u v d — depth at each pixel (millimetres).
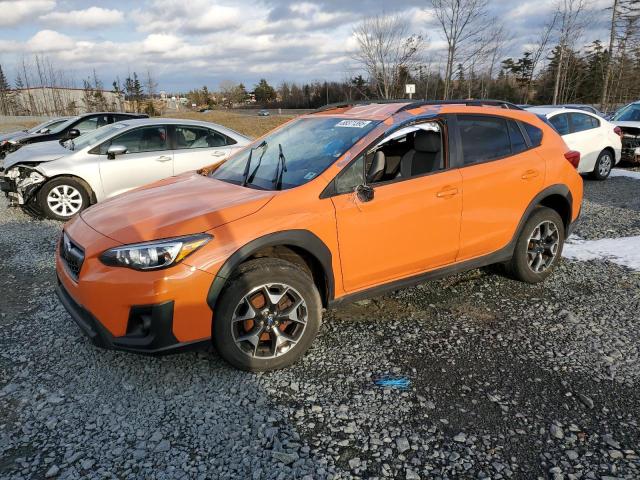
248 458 2502
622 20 26500
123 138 7707
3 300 4477
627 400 2965
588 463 2467
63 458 2514
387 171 3947
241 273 3062
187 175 4449
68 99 61062
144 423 2777
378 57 20047
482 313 4129
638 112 12570
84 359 3453
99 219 3369
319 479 2365
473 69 18938
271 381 3172
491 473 2404
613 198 8672
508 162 4246
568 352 3510
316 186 3373
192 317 2951
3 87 57125
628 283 4738
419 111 3898
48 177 7340
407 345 3615
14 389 3107
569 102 31016
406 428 2725
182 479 2367
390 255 3662
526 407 2900
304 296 3264
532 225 4488
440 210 3826
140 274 2863
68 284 3182
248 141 8539
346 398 2992
